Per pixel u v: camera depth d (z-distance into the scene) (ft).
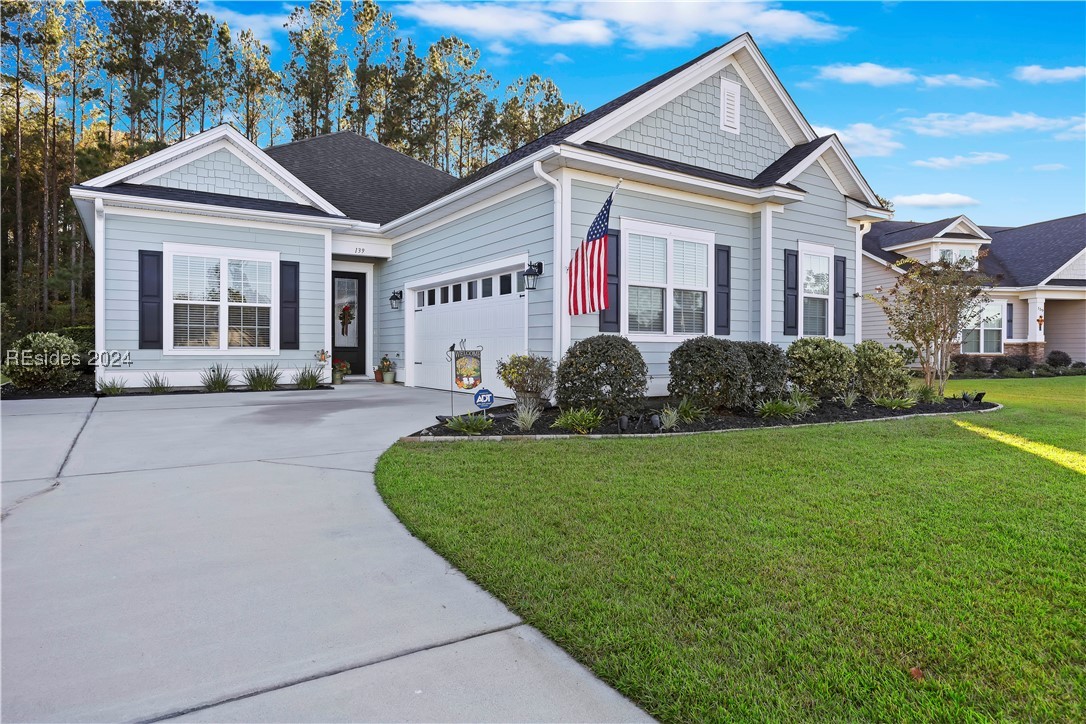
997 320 71.46
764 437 21.57
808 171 37.04
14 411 28.04
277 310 40.52
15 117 79.97
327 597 9.14
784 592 9.06
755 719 6.24
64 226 85.66
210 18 96.73
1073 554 10.60
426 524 12.13
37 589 9.29
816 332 37.58
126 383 35.86
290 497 14.29
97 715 6.31
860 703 6.50
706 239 33.24
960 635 7.80
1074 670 7.00
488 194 32.78
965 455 18.71
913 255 69.51
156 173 37.91
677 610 8.53
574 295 27.02
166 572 9.99
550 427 23.21
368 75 109.40
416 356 43.01
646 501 13.66
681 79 32.71
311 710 6.44
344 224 41.96
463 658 7.48
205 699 6.61
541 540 11.23
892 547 10.89
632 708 6.55
